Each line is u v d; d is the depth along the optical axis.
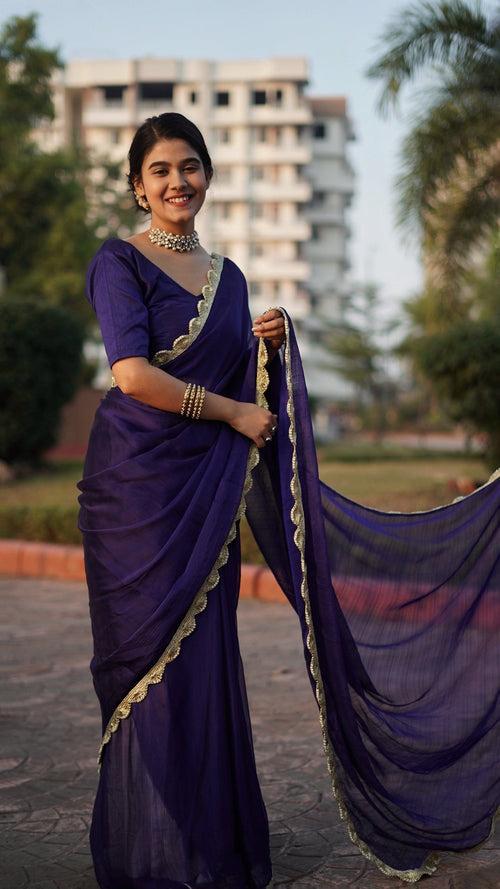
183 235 2.73
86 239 24.86
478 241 11.57
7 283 24.78
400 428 54.53
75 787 3.50
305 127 65.12
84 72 63.69
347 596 2.92
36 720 4.30
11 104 24.27
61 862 2.87
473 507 3.04
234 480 2.63
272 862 2.85
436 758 2.86
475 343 10.52
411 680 2.92
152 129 2.69
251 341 2.85
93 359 30.36
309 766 3.69
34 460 13.30
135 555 2.54
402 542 2.98
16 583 7.81
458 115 10.87
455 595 2.98
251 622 6.29
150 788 2.50
